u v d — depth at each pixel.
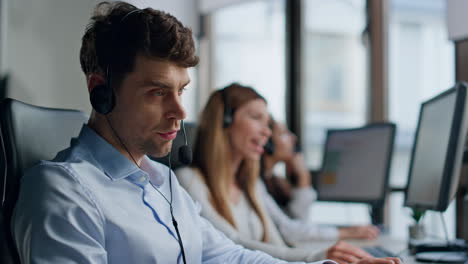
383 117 3.02
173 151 1.77
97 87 0.99
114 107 1.00
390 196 2.79
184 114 0.99
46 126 1.16
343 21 3.52
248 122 1.86
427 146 1.66
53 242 0.88
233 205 1.87
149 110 0.98
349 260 1.33
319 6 3.55
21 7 2.41
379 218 2.75
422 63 3.99
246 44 3.73
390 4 3.04
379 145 2.26
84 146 1.04
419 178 1.69
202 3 3.51
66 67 2.41
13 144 1.06
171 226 1.08
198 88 3.71
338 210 3.55
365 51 3.09
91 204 0.95
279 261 1.23
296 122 3.50
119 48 0.97
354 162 2.35
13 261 0.95
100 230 0.95
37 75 2.41
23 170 1.06
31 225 0.89
